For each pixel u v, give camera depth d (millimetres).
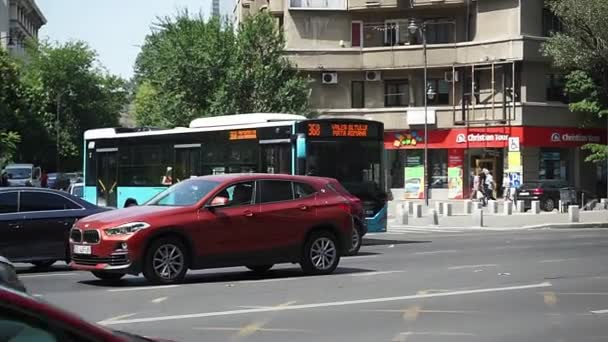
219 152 22922
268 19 46094
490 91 46719
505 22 46219
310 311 10961
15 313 3275
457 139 47438
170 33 46562
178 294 12578
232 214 14156
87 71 81438
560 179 46500
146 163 25547
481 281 14273
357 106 49781
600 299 12125
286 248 14766
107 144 27297
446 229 30594
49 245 16188
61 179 55375
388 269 16344
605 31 37906
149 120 48625
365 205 21453
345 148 21328
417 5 48438
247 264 14352
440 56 47812
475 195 44344
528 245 22453
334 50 49188
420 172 48531
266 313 10789
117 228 13266
